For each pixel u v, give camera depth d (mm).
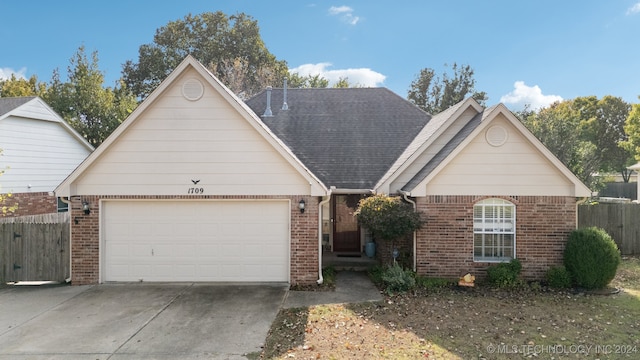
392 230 11055
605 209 15773
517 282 11008
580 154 22812
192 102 11109
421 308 9227
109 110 30141
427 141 12883
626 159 53906
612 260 10664
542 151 11312
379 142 15570
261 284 11242
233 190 11195
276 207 11406
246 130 11156
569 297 10172
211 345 7094
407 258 12352
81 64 29594
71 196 11172
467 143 11375
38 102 18562
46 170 19375
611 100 53719
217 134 11141
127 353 6797
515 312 9008
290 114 17391
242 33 45375
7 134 17141
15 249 11516
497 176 11562
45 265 11500
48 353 6836
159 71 44031
